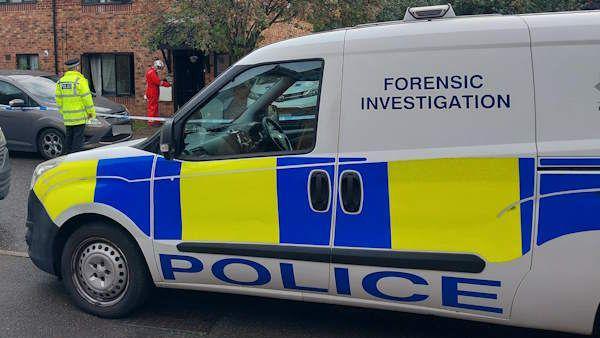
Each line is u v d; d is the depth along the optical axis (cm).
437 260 315
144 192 373
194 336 372
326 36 342
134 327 385
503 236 305
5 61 1830
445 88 313
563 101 296
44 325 386
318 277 340
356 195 327
